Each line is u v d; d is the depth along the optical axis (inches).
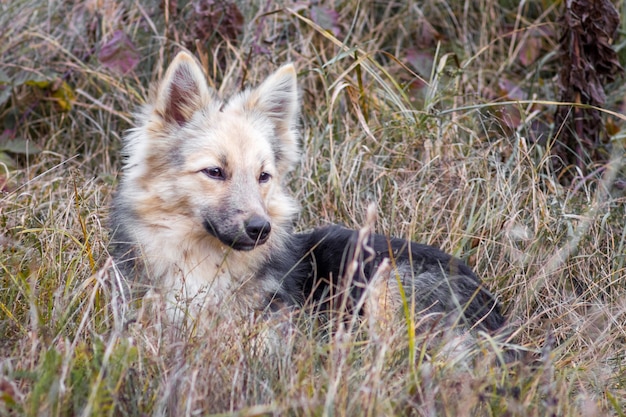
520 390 343.0
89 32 698.8
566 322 456.8
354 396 319.9
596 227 521.0
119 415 318.7
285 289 455.8
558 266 493.7
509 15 765.9
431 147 579.8
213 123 452.1
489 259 501.0
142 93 669.3
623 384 392.5
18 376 323.3
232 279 438.9
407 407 327.0
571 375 386.6
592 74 593.0
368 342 359.3
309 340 370.0
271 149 462.0
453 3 769.6
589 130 603.2
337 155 594.2
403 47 748.0
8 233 480.4
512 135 607.5
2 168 594.9
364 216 548.1
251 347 370.6
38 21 709.3
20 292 414.9
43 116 670.5
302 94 634.2
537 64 690.8
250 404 330.0
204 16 666.2
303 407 311.1
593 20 585.0
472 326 424.8
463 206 538.6
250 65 669.3
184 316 393.4
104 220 498.0
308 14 700.0
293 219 489.7
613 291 485.4
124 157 516.7
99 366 328.2
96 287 378.9
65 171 588.7
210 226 431.2
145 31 703.1
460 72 605.0
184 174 434.9
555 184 552.7
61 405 309.6
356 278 457.4
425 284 454.6
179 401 319.0
